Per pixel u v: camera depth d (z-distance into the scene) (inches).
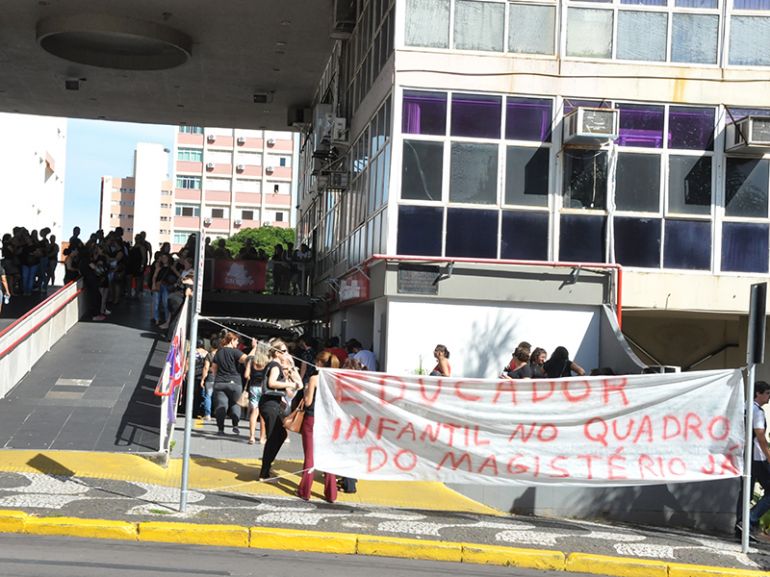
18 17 1034.7
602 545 418.9
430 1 758.5
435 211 751.1
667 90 767.1
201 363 773.9
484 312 754.2
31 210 2406.5
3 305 970.7
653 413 460.4
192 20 1031.6
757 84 770.2
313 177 1349.7
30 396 669.3
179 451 573.3
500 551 392.8
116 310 1013.8
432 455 459.5
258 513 434.3
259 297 1138.7
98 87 1288.1
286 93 1302.9
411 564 379.2
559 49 765.3
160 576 323.0
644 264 763.4
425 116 754.8
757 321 429.1
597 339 760.3
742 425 458.3
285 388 518.3
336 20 977.5
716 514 509.0
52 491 450.6
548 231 758.5
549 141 761.6
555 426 460.4
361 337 982.4
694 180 770.2
